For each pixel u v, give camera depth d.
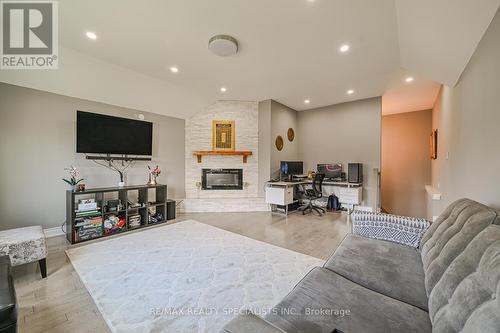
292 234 3.29
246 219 4.17
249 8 2.02
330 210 4.99
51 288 1.87
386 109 5.61
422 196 5.62
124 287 1.87
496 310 0.62
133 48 2.72
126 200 3.45
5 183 2.82
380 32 2.38
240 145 5.05
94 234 3.06
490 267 0.76
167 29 2.34
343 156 5.22
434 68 2.60
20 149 2.92
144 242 2.94
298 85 4.02
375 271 1.38
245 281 1.97
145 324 1.45
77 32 2.38
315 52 2.82
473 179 2.05
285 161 5.17
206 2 1.94
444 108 3.52
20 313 1.56
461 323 0.72
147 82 3.69
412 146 5.79
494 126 1.59
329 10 2.04
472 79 2.03
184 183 4.92
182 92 4.23
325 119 5.51
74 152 3.36
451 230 1.29
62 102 3.25
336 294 1.11
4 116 2.80
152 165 4.36
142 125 3.96
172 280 1.99
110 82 3.42
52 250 2.66
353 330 0.88
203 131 4.96
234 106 5.04
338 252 1.65
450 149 3.05
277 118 5.19
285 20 2.19
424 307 1.06
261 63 3.13
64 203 3.26
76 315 1.54
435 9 1.65
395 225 1.88
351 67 3.26
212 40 2.48
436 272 1.10
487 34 1.66
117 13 2.08
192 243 2.90
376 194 4.75
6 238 1.98
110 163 3.75
